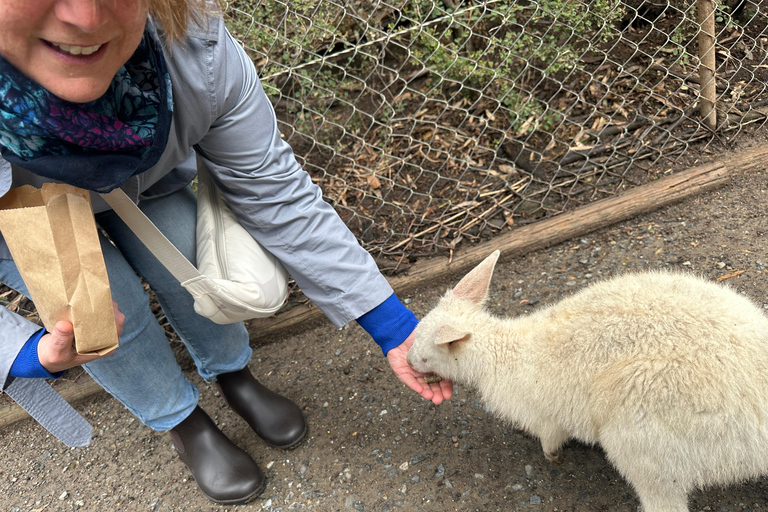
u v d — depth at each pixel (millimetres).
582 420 1980
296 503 2389
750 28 4445
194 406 2408
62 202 1395
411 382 2316
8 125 1316
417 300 3336
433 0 3529
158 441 2832
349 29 4074
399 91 4352
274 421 2594
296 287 3332
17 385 1736
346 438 2619
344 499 2359
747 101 3955
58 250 1373
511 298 3152
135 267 2240
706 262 3031
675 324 1834
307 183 2125
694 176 3473
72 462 2814
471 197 3736
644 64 4332
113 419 3006
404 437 2566
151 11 1396
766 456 1763
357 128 4230
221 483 2379
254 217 2092
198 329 2371
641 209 3430
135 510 2516
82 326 1431
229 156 1942
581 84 4273
